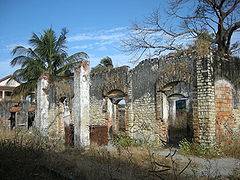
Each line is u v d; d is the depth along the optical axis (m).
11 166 5.46
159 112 11.20
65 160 6.86
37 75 23.06
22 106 22.77
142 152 9.09
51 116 17.78
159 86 11.20
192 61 10.14
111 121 14.07
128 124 12.45
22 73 23.27
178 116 20.14
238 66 11.11
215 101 9.70
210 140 9.31
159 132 11.17
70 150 9.59
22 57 23.64
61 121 17.17
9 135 8.91
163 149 10.48
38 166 6.00
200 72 9.75
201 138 9.55
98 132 12.02
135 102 12.40
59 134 16.94
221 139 9.72
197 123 9.75
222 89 10.09
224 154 9.22
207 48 9.90
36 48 24.25
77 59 25.06
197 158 8.76
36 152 6.71
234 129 10.41
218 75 9.98
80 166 6.15
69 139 11.80
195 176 5.93
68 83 16.36
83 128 11.23
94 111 14.74
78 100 11.45
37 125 16.69
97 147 10.60
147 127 11.68
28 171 5.55
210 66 9.61
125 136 12.47
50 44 24.36
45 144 8.02
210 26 17.52
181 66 10.48
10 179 5.07
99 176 5.45
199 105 9.70
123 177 5.50
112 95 13.85
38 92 16.98
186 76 10.26
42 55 24.41
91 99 15.01
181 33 17.80
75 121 11.48
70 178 5.38
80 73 11.54
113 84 13.51
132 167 6.41
